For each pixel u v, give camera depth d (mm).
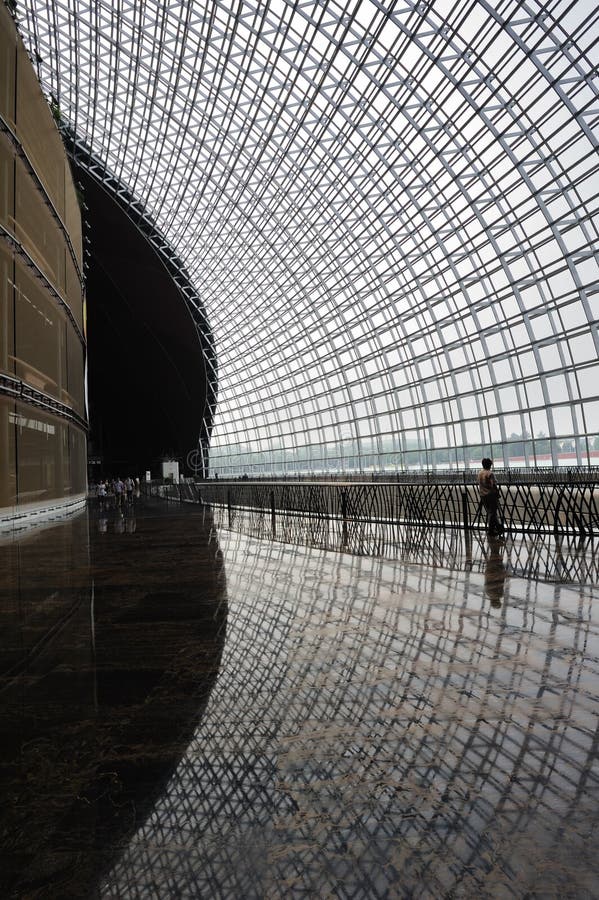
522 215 29672
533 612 6773
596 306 27516
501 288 33000
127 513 29781
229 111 36594
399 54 27062
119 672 5191
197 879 2504
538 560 10352
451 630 6145
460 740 3686
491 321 34781
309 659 5367
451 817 2889
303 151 37062
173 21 31656
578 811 2914
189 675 5055
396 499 18141
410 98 29375
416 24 25438
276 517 23797
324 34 27953
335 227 42094
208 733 3902
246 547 14008
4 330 17891
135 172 48156
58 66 39250
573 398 30078
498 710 4121
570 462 30719
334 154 36125
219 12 29984
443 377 40719
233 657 5512
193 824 2896
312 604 7562
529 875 2475
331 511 21172
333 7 26828
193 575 10172
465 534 14664
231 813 2979
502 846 2662
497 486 14102
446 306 38000
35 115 21250
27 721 4180
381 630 6230
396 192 35750
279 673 5023
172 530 19203
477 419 38188
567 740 3648
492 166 29438
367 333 47500
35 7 34781
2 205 17516
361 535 15562
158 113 39875
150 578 9992
